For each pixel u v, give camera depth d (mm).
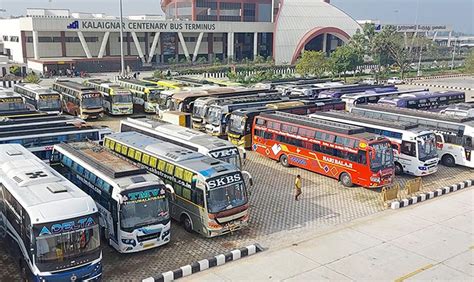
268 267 17422
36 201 15422
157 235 18141
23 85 47312
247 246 18609
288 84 53750
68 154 22219
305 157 29250
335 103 40312
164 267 17344
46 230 14680
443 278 16688
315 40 105688
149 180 18234
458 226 21266
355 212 23062
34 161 19156
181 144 25141
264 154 32344
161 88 46656
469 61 83750
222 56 103938
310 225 21422
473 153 30125
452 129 31219
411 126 29344
